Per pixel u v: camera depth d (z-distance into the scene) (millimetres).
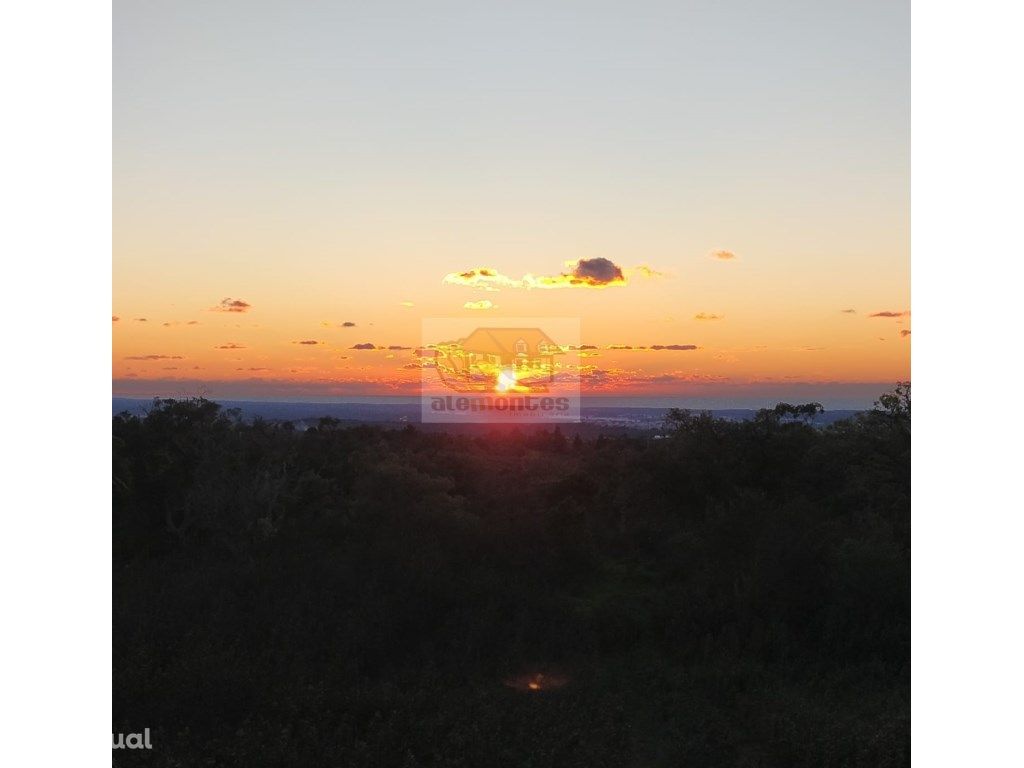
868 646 13336
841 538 16406
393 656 13375
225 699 10727
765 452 24000
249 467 23375
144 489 22484
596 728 10453
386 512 20969
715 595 15852
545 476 28453
